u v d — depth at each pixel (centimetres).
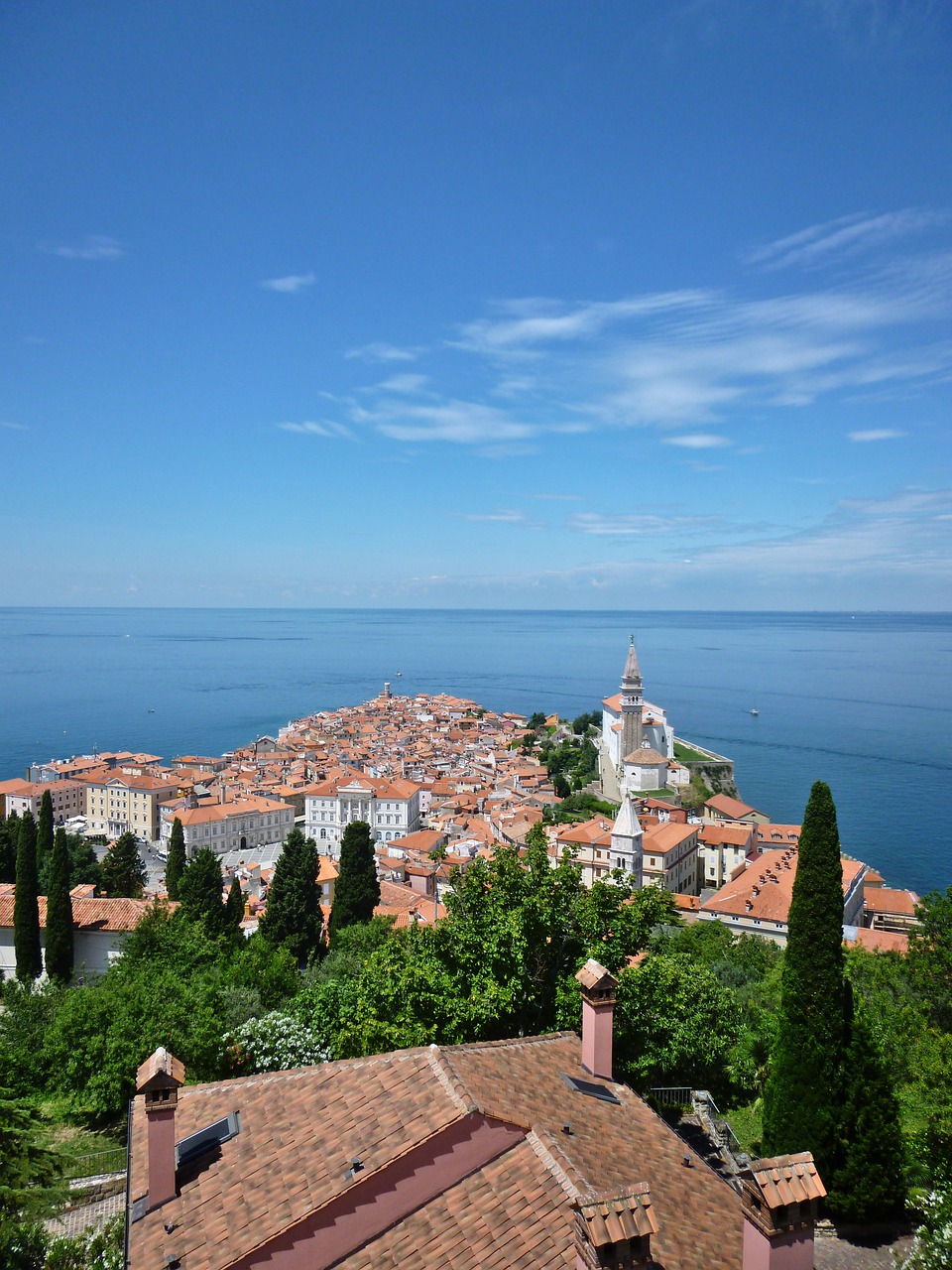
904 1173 3703
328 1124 2327
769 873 13200
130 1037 4919
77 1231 3800
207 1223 2098
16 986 6500
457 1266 1964
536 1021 3862
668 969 4544
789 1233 1789
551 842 15412
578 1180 2128
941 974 4847
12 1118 4425
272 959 7125
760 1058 5306
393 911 10875
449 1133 2164
